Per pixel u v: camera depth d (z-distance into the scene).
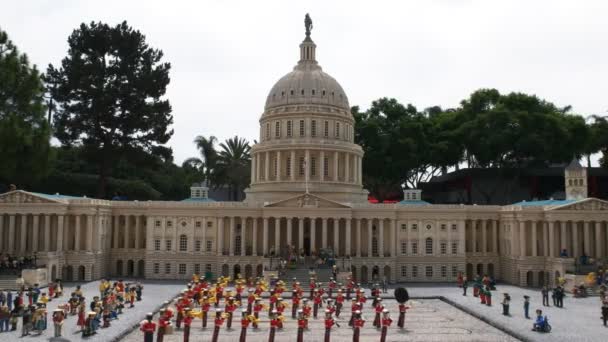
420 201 113.25
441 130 148.88
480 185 147.62
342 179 120.69
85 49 126.69
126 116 125.69
